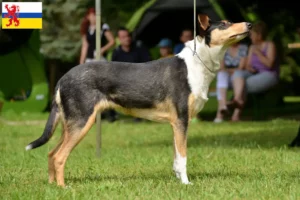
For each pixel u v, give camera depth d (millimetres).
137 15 22531
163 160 10750
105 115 20703
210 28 8438
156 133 16000
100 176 9211
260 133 15359
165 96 8398
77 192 7723
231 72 18984
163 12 23250
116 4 33219
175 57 8531
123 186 8117
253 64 18844
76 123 8242
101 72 8336
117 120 20250
